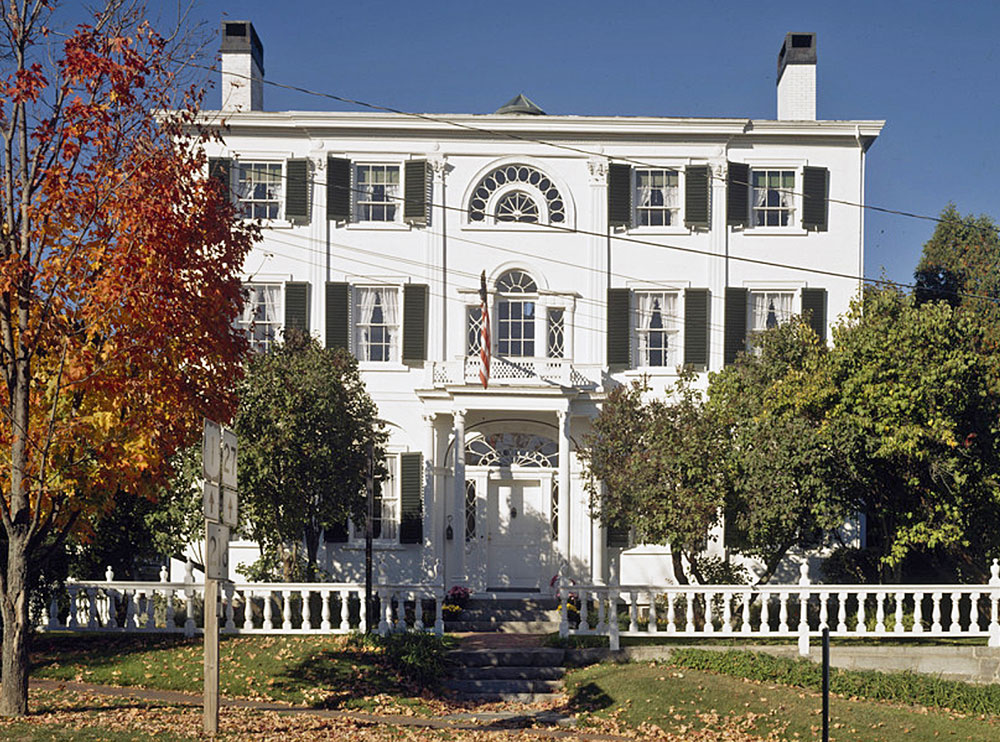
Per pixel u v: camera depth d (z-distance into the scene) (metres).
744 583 30.09
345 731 19.08
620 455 28.14
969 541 27.14
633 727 20.80
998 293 41.88
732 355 33.66
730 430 28.50
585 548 32.53
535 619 29.83
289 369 26.94
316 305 33.47
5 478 19.42
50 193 17.59
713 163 34.16
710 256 34.00
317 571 29.08
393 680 22.77
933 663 24.69
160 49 18.08
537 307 33.59
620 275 33.97
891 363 26.38
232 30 34.75
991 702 22.53
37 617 24.39
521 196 34.19
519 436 33.34
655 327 34.06
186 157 19.50
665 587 25.61
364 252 33.72
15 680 18.22
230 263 18.98
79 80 17.39
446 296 33.69
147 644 24.20
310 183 33.69
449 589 31.64
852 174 34.47
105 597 25.55
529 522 33.06
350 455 27.66
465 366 31.78
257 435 26.34
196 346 18.45
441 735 19.39
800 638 24.94
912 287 29.50
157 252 17.55
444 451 32.84
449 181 33.97
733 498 27.80
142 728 17.48
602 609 25.88
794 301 34.19
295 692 21.72
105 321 17.80
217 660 17.75
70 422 18.50
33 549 18.50
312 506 27.56
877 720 20.86
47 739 16.19
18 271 17.36
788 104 35.62
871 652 24.66
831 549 32.28
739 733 20.41
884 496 27.64
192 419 18.59
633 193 34.25
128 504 26.94
